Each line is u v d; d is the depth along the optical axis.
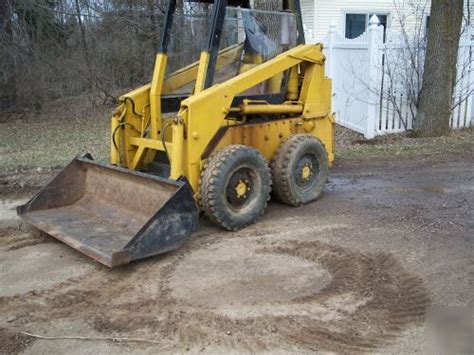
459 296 3.77
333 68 10.94
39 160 8.63
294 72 5.98
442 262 4.35
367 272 4.21
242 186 5.17
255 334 3.34
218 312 3.63
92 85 15.81
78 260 4.61
